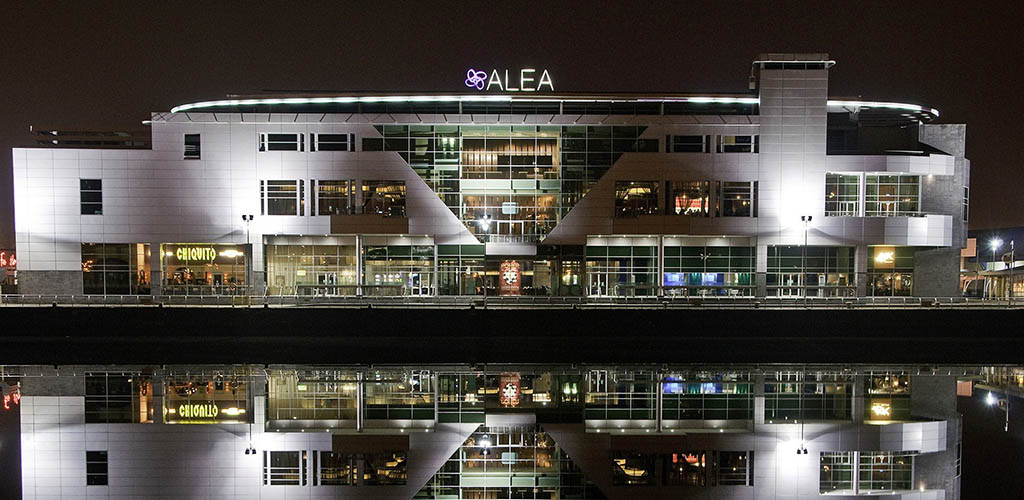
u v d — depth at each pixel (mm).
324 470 22438
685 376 35781
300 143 57062
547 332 47219
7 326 46625
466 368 38344
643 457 23188
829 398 30219
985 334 46938
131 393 30906
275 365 39156
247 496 20922
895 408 28500
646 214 57438
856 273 57438
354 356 42438
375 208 57375
